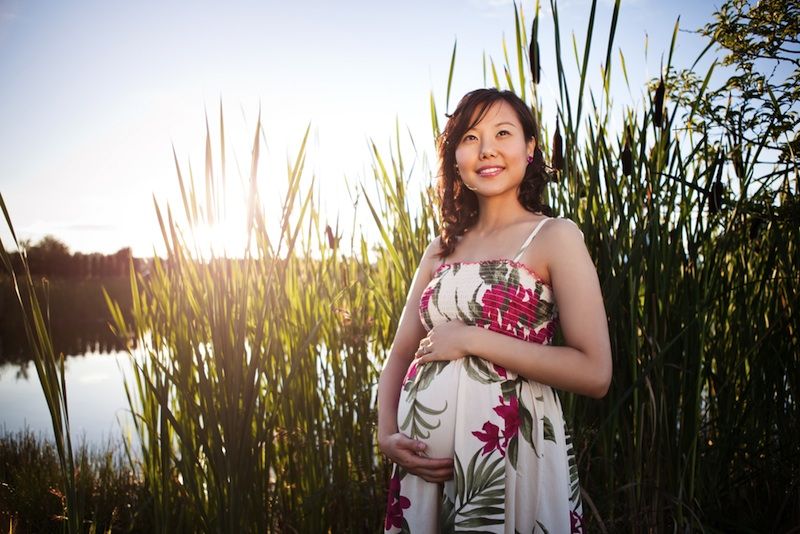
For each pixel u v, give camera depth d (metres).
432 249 1.46
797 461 1.74
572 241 1.15
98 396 7.64
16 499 2.66
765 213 1.72
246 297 1.50
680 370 1.55
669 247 1.54
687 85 1.93
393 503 1.30
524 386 1.16
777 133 1.63
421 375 1.25
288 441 1.95
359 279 2.23
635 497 1.55
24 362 9.13
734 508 1.86
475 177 1.27
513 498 1.11
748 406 1.76
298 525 1.99
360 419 2.08
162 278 1.94
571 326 1.12
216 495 1.52
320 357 2.12
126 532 2.10
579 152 1.66
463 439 1.14
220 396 1.48
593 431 1.61
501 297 1.17
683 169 1.53
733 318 1.81
